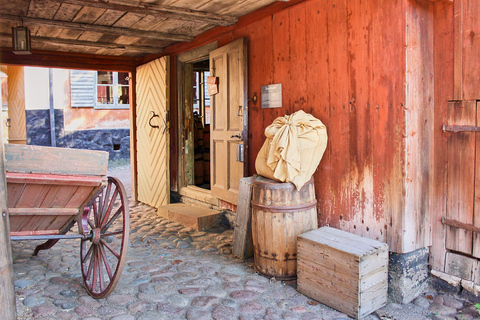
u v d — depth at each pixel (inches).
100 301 127.9
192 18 186.4
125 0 162.2
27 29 185.2
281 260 142.0
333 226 150.2
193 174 268.7
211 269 155.3
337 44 144.3
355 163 140.2
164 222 230.8
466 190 125.0
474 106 121.4
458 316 118.6
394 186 127.6
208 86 221.6
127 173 466.3
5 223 87.9
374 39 131.3
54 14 185.8
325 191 152.9
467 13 121.6
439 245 133.0
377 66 131.0
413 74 124.8
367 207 136.7
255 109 189.3
